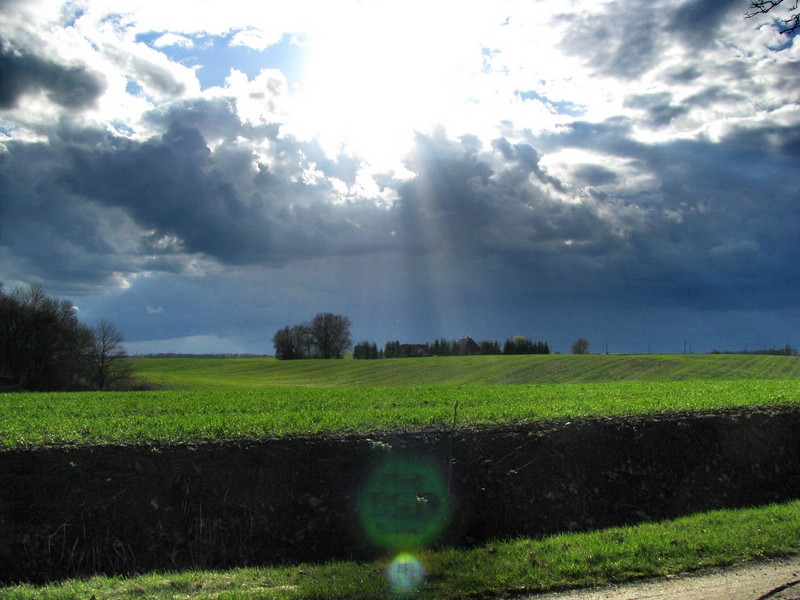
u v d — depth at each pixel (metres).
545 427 16.27
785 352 100.62
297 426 15.95
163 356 144.25
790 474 17.47
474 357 105.62
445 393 26.14
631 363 82.06
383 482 13.83
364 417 17.52
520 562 8.84
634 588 7.95
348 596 7.62
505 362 92.75
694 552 9.27
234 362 126.06
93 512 12.55
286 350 128.38
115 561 12.08
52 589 8.78
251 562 12.37
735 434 17.78
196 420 17.09
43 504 12.50
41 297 69.69
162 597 8.01
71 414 19.83
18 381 66.94
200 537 12.56
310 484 13.62
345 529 12.99
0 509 12.27
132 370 73.38
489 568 8.57
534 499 14.41
